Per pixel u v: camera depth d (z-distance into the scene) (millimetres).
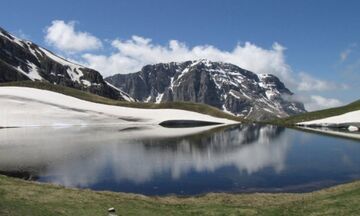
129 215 32969
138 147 91875
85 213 31828
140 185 51781
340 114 199750
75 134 129500
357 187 44906
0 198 31500
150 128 167875
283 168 64500
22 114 178375
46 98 199250
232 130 157625
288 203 39625
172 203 40438
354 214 32188
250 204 40562
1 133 131625
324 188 50156
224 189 49969
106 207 34656
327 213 33562
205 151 85625
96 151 83625
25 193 35312
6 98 186875
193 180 55125
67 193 38250
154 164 67875
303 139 113688
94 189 49188
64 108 194125
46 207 31438
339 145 96938
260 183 53469
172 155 78812
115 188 50125
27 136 120000
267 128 171125
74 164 67062
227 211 35844
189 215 34531
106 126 178250
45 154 78250
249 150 87688
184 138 116500
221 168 64312
